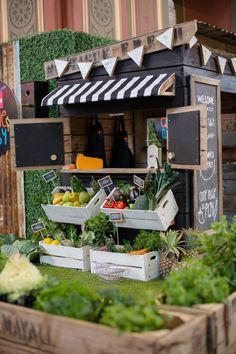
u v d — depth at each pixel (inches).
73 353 74.5
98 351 71.4
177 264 147.3
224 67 181.9
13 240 201.8
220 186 177.6
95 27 297.0
